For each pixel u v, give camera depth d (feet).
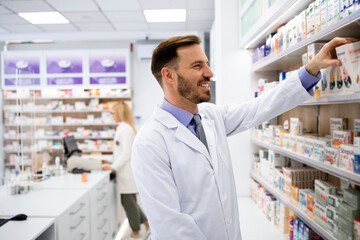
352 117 4.93
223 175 4.00
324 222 4.47
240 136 9.14
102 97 20.65
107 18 17.54
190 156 3.69
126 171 10.66
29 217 6.00
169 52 3.51
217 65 9.61
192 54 3.43
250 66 8.91
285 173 6.11
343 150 3.90
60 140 19.97
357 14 3.11
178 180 3.59
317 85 4.41
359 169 3.53
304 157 5.03
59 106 20.52
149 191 3.35
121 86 20.48
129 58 20.57
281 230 6.51
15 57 20.27
